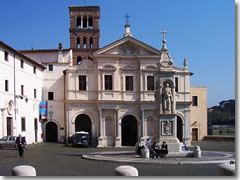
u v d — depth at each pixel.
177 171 22.64
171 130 31.30
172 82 31.77
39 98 61.25
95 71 60.69
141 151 30.78
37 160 30.89
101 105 59.34
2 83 44.12
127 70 60.84
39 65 60.50
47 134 63.19
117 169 13.09
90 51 77.44
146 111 60.53
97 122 60.12
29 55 68.50
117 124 59.66
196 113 69.25
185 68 62.22
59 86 63.38
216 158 28.70
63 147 52.88
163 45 32.62
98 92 59.59
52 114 62.59
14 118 48.00
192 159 28.11
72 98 60.12
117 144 59.06
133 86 61.03
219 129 98.62
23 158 32.53
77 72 60.62
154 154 29.81
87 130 65.50
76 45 78.44
